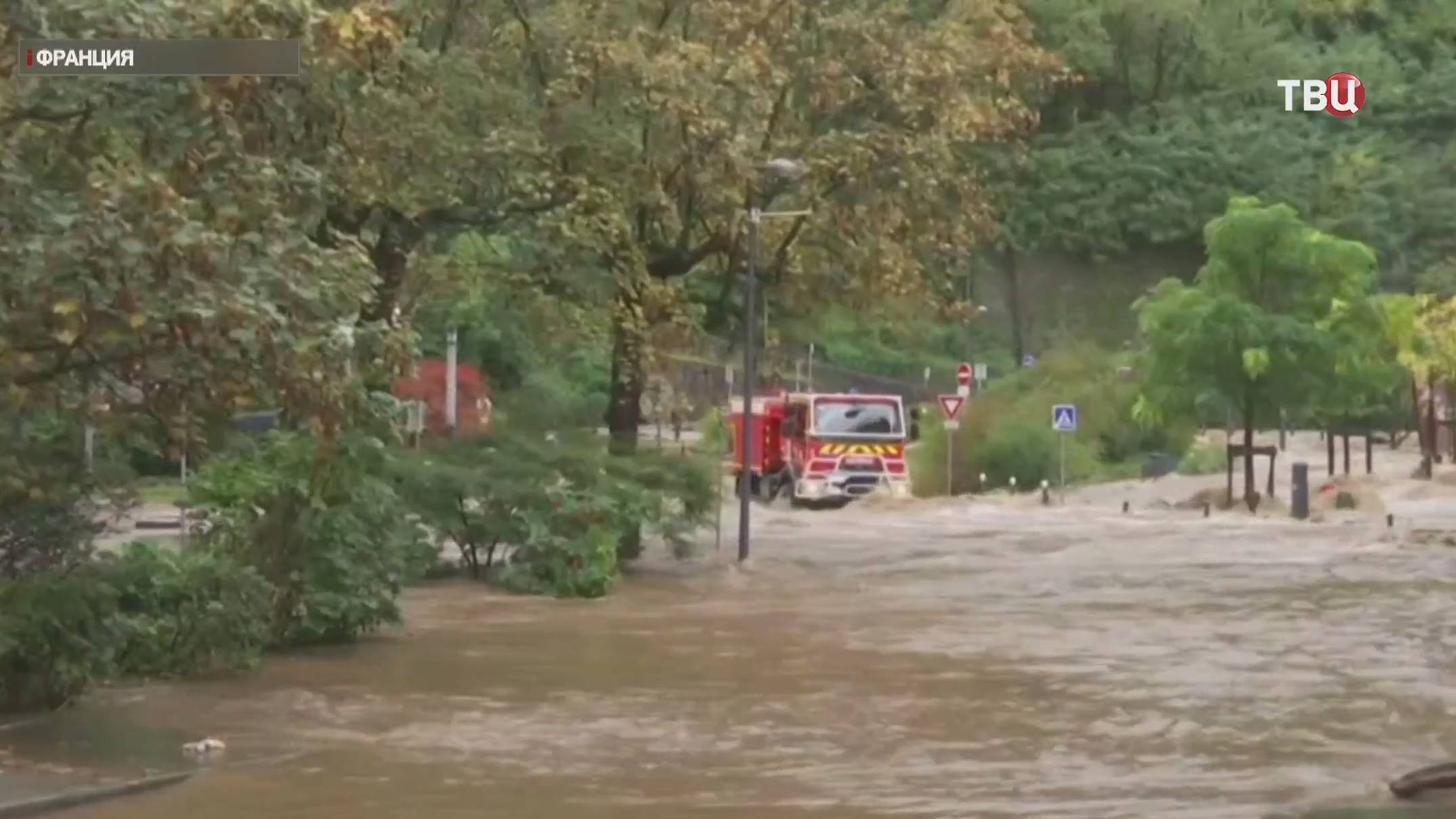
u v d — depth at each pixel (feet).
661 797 76.48
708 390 393.09
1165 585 171.94
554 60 189.06
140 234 84.02
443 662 117.91
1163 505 307.99
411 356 99.60
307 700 101.81
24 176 87.30
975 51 219.41
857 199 209.67
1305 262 293.02
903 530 249.75
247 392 89.15
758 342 225.97
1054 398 417.08
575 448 174.19
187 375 88.07
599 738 90.43
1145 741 89.45
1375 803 75.25
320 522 124.36
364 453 123.13
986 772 81.87
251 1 90.94
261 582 114.83
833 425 323.98
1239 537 234.79
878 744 88.69
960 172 221.46
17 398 88.07
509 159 178.70
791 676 111.45
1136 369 353.51
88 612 97.76
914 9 235.40
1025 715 96.94
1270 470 305.94
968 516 287.07
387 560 128.57
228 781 79.66
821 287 216.95
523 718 96.22
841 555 204.33
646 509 175.94
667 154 194.39
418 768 82.74
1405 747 88.02
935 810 73.67
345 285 94.22
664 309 197.77
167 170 92.63
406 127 168.86
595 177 187.01
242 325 85.35
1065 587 170.30
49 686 98.22
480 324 319.88
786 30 207.82
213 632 111.04
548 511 164.14
